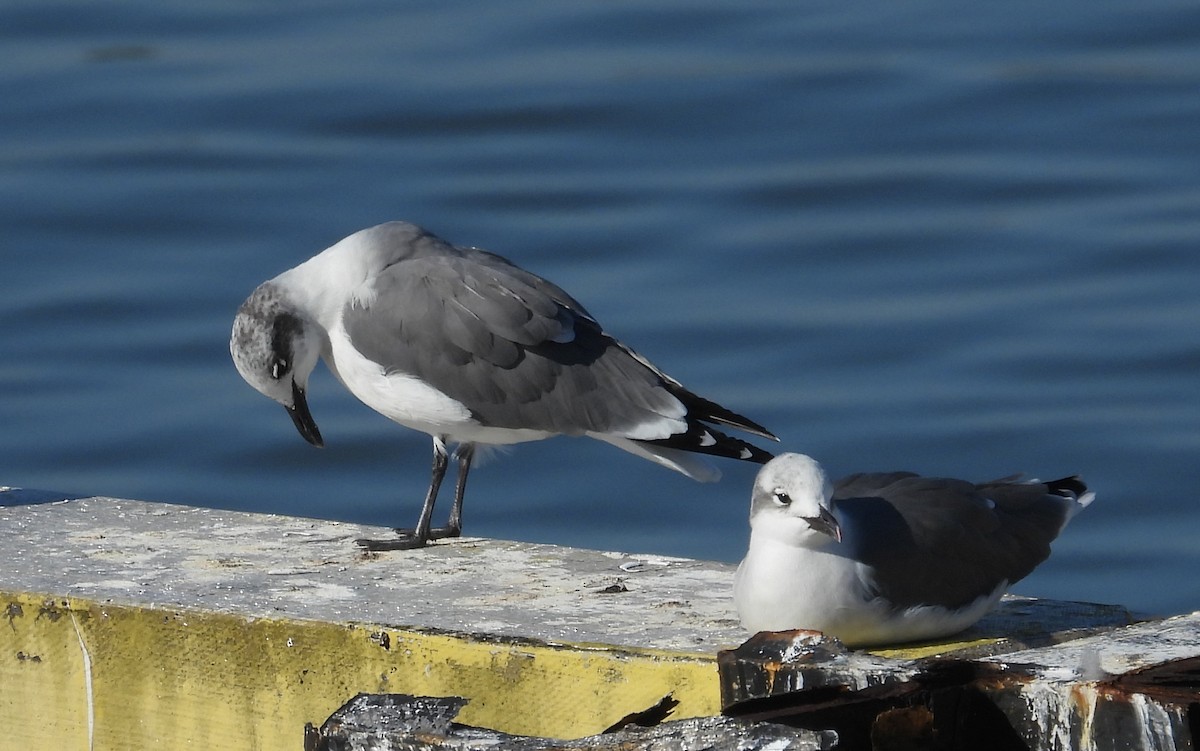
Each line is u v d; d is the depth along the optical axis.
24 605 11.38
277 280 14.67
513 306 13.89
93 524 13.37
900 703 8.20
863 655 8.76
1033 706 8.16
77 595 11.31
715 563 12.47
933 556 10.26
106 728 11.28
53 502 14.02
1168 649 8.77
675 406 13.64
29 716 11.48
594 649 10.20
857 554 10.12
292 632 10.82
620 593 11.63
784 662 8.72
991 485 11.20
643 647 10.29
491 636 10.48
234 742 11.02
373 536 13.30
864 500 10.60
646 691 9.97
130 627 11.16
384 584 11.81
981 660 8.48
